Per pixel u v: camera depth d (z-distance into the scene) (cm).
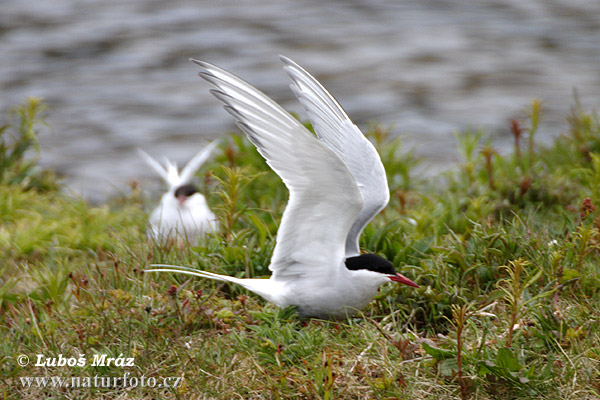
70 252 1150
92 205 1630
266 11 3266
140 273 958
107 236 1198
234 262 983
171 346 807
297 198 800
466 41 2853
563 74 2484
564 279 887
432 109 2258
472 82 2461
